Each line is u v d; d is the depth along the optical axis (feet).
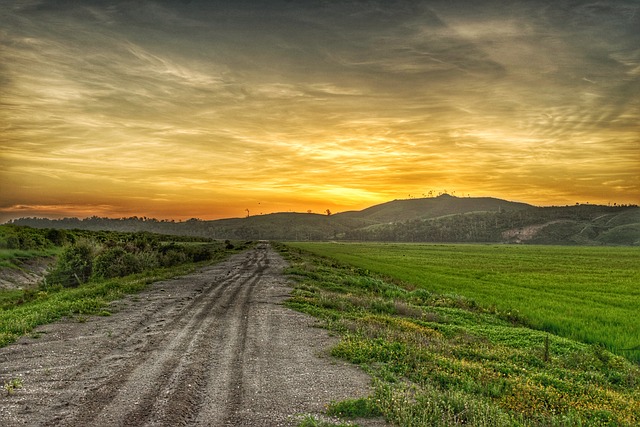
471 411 28.55
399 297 98.02
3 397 30.48
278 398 31.27
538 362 46.70
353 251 397.19
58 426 25.94
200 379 34.88
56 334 50.08
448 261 268.82
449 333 60.70
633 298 112.78
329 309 70.74
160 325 55.77
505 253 395.96
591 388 37.83
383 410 28.48
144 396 30.91
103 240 224.53
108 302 71.82
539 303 97.55
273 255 245.45
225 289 91.91
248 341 48.06
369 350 42.65
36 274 156.46
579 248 582.76
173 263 162.61
